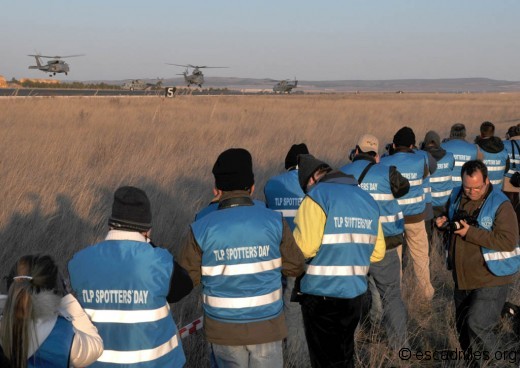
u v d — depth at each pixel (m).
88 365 2.66
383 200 5.12
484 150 8.41
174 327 3.09
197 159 12.38
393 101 53.62
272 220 3.45
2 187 8.12
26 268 2.44
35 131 15.88
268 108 34.72
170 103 35.44
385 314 5.09
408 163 6.05
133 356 2.88
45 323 2.46
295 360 4.72
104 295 2.91
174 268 2.99
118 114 23.73
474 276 4.45
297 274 3.63
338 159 13.70
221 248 3.32
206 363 4.57
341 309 4.00
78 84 92.44
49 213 7.16
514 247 4.32
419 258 6.17
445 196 7.63
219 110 30.20
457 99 67.44
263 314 3.36
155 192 8.63
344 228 3.97
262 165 11.96
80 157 11.51
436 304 6.03
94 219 7.20
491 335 4.55
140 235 3.02
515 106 47.16
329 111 33.50
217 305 3.35
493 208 4.39
